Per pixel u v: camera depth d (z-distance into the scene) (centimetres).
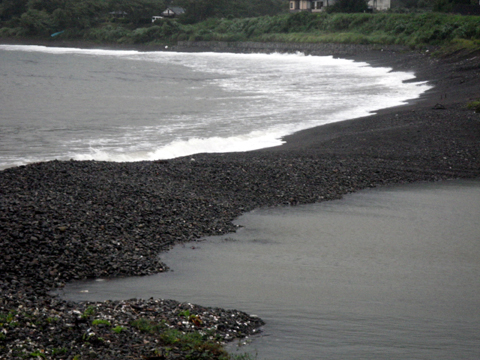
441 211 2322
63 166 2556
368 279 1565
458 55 9262
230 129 4256
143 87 7706
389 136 3662
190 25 19662
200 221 2056
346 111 5125
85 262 1600
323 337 1172
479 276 1606
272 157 3142
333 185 2673
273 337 1168
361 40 13725
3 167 2969
